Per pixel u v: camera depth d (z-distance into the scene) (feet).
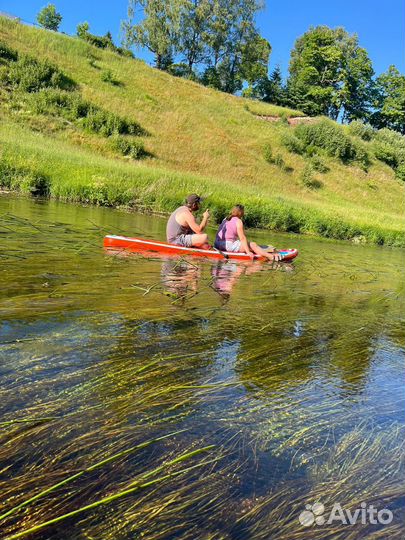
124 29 164.55
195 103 120.67
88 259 19.98
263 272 23.35
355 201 107.24
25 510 5.43
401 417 8.84
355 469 7.02
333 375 10.55
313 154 119.85
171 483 6.17
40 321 11.44
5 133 66.90
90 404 7.88
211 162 94.63
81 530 5.24
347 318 16.07
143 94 111.24
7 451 6.41
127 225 34.40
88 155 70.08
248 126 120.47
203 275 20.31
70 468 6.23
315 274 25.22
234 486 6.28
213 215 49.78
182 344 11.21
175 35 168.76
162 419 7.72
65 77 99.60
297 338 12.92
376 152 134.31
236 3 173.58
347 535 5.63
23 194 43.96
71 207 40.65
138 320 12.57
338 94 203.21
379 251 49.85
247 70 184.55
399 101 206.18
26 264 17.34
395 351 12.86
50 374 8.74
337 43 212.23
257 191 81.20
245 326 13.41
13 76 88.94
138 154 84.33
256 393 9.11
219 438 7.38
